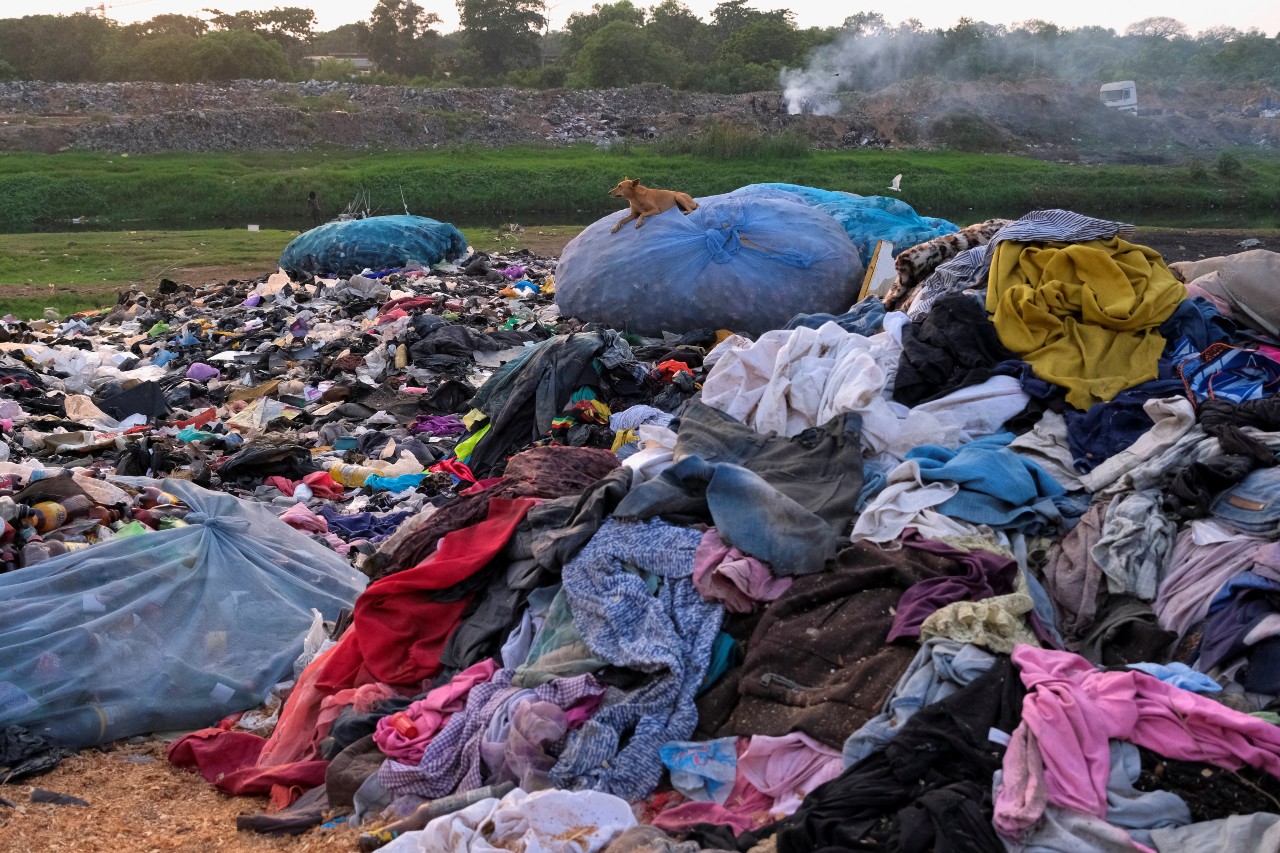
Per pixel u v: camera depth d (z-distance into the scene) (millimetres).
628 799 4496
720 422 6355
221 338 13539
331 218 36875
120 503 7492
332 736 5238
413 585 5660
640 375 9477
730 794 4438
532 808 4156
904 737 4031
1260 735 3770
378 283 15391
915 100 56219
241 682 5969
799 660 4738
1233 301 6906
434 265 17844
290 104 49688
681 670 4770
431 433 10164
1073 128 57250
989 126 54344
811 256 12305
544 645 5203
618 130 51781
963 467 5473
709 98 56438
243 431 10422
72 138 43312
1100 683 4074
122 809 5031
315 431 10406
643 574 5246
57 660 5668
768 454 6055
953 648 4355
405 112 49250
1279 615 4375
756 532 5211
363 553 7770
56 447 9438
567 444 8883
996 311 6828
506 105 52781
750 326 12078
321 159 44094
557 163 42344
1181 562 4914
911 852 3588
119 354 13000
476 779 4660
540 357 9414
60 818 4875
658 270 12180
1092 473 5648
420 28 92062
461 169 40531
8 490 7410
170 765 5547
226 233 26922
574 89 59719
